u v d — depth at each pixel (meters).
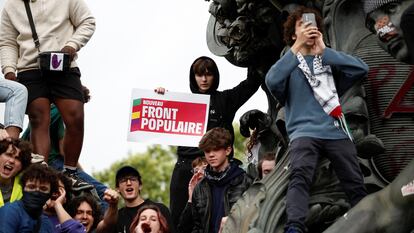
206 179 15.77
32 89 16.86
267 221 14.95
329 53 14.09
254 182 15.30
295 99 14.14
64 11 17.02
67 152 16.98
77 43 16.91
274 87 14.08
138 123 17.06
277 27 16.45
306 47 14.12
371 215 14.23
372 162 15.46
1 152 14.62
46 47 16.91
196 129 17.02
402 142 15.53
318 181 15.02
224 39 17.06
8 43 17.08
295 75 14.14
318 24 14.23
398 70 15.58
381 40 14.95
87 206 15.67
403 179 14.24
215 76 17.12
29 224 14.37
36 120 16.83
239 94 17.09
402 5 14.86
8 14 17.05
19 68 16.98
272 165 15.80
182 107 17.03
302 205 13.79
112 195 15.33
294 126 14.13
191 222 15.92
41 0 17.02
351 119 15.29
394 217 14.22
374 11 14.98
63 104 16.88
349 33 15.69
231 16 17.00
